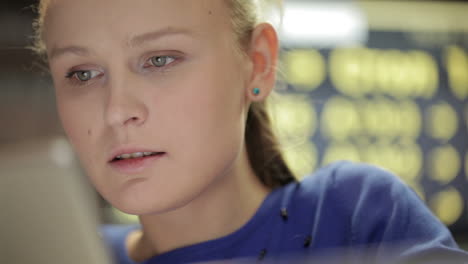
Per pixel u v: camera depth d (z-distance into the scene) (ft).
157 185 2.04
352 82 7.29
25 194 1.29
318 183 2.70
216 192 2.34
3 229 1.30
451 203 7.59
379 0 7.20
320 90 7.20
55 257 1.34
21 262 1.33
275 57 2.52
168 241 2.44
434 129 7.53
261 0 2.74
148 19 2.03
